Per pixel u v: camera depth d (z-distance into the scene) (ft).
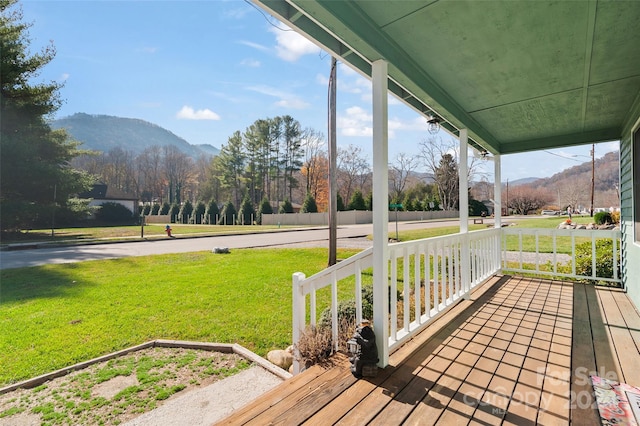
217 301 16.78
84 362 10.61
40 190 51.60
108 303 16.60
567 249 30.53
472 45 7.68
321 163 119.14
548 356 7.70
